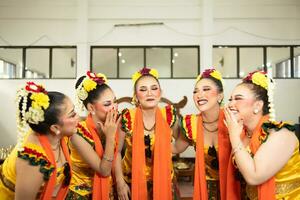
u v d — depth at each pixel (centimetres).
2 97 776
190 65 793
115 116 193
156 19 783
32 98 141
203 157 200
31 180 134
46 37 786
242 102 165
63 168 157
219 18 786
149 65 800
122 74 802
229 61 795
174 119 219
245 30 786
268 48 792
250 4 783
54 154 153
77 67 749
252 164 146
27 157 134
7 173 141
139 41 783
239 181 179
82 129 190
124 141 233
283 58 795
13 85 775
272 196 147
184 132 209
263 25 787
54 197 159
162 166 207
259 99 165
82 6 754
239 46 788
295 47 792
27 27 786
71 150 195
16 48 792
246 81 174
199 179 199
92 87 196
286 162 145
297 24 786
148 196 213
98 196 192
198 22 778
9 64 800
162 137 211
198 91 203
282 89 775
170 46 784
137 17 780
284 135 147
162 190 204
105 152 187
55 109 143
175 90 773
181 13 779
